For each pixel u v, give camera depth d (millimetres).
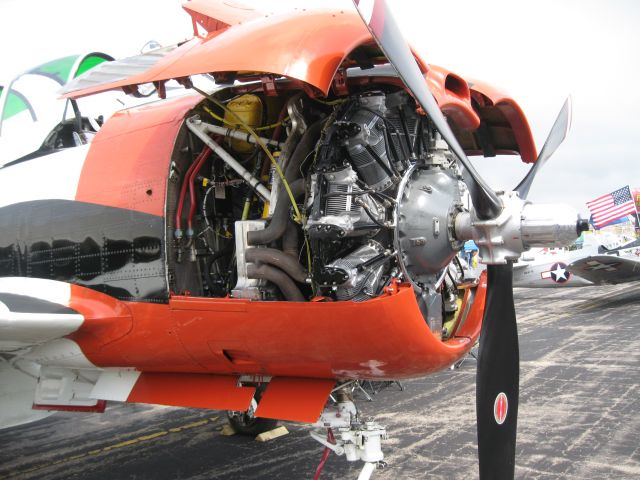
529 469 4082
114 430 5844
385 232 3027
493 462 2980
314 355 2998
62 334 3389
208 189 3512
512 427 3082
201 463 4684
